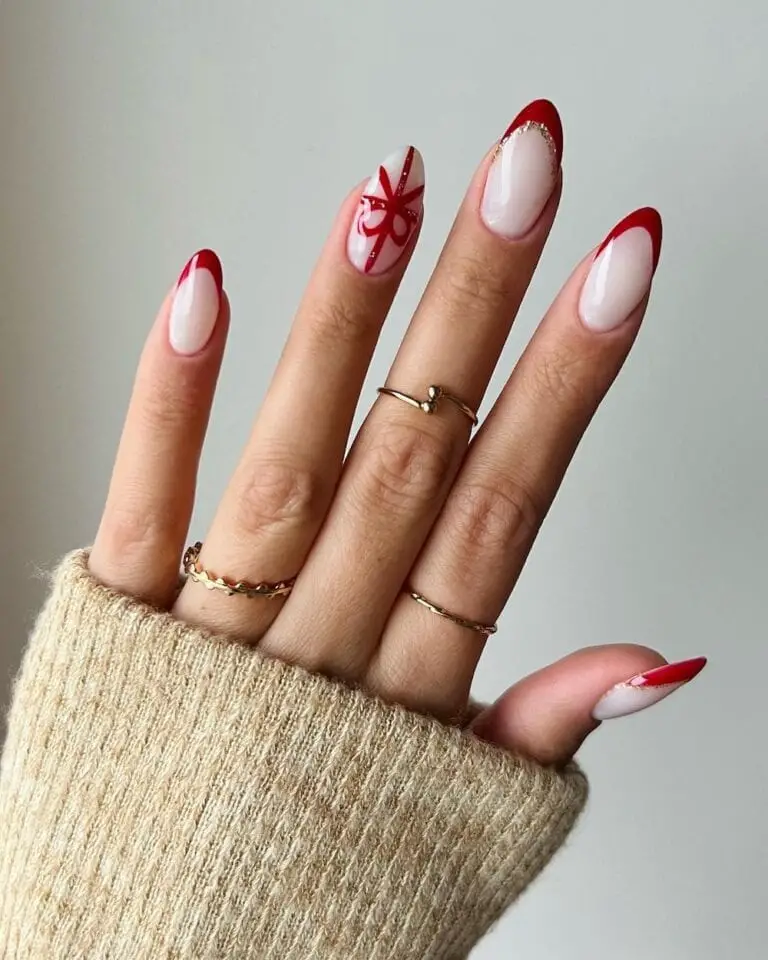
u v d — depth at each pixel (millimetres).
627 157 207
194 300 149
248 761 145
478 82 212
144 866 147
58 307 247
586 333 153
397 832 148
